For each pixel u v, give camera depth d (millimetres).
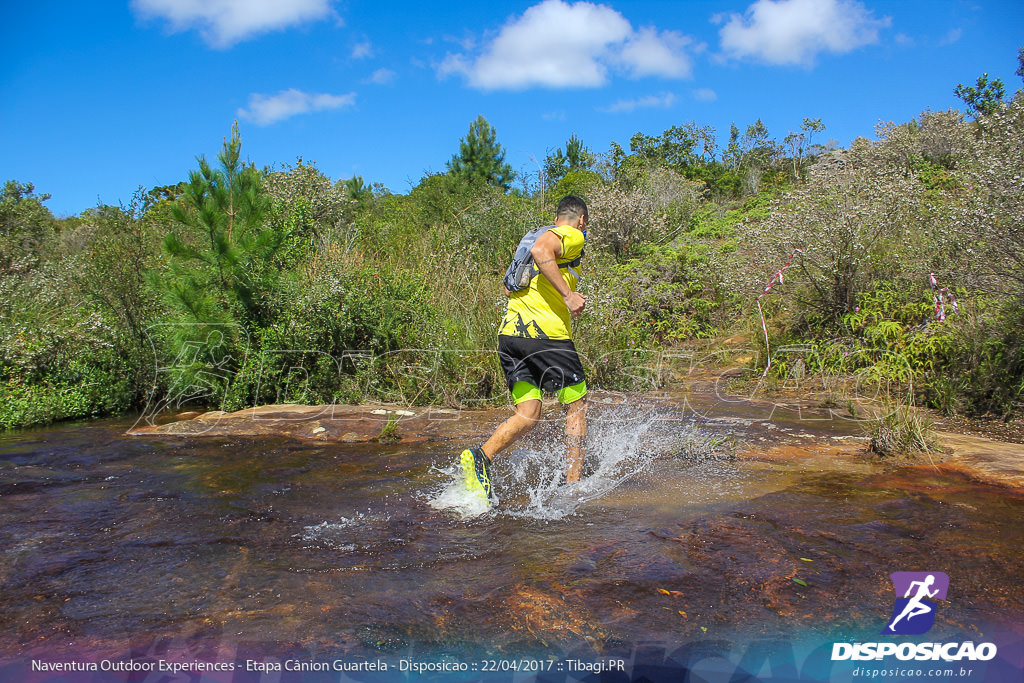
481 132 23453
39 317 6906
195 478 3814
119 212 6926
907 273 6738
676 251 9977
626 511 3221
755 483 3631
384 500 3414
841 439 4527
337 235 8984
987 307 5684
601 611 2221
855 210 6746
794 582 2412
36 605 2277
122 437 4914
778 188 12945
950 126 13031
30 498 3426
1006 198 5426
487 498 3391
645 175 14258
